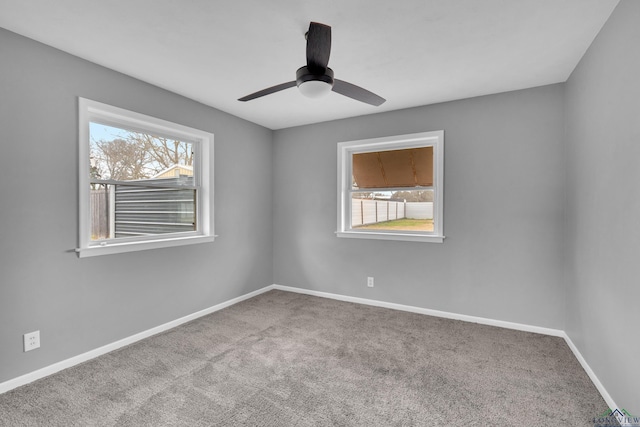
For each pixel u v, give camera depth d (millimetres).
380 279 3812
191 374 2283
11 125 2074
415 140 3598
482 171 3232
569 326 2760
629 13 1647
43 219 2234
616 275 1820
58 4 1784
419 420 1807
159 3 1779
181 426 1751
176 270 3193
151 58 2443
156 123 2961
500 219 3164
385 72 2688
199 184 3512
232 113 3799
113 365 2404
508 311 3154
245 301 3994
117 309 2695
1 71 2029
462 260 3348
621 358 1766
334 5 1797
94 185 2602
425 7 1818
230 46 2266
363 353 2611
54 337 2301
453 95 3211
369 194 3984
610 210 1893
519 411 1885
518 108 3068
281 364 2430
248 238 4113
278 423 1781
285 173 4461
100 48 2293
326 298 4148
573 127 2621
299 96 3230
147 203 3008
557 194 2932
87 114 2488
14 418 1810
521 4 1795
